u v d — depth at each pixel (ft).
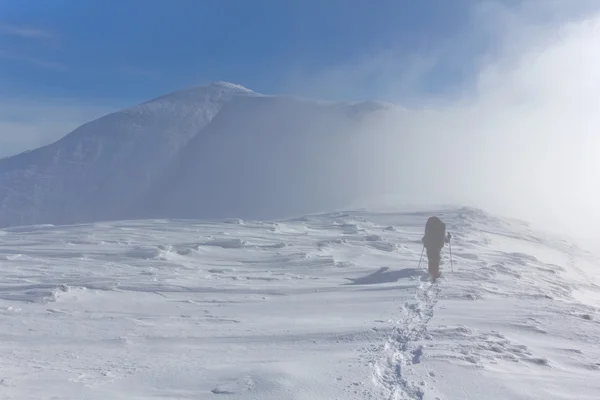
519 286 40.16
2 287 36.24
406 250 60.80
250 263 50.67
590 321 27.50
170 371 19.16
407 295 33.68
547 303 32.68
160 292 35.91
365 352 20.70
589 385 17.65
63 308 30.89
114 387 17.42
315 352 21.30
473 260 54.70
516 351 21.29
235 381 17.38
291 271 46.50
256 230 76.64
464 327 24.52
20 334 25.22
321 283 40.57
